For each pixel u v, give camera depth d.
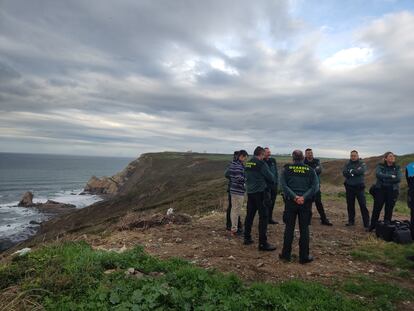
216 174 62.69
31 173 165.25
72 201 78.69
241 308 5.27
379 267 7.84
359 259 8.34
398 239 9.62
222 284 5.95
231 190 10.38
